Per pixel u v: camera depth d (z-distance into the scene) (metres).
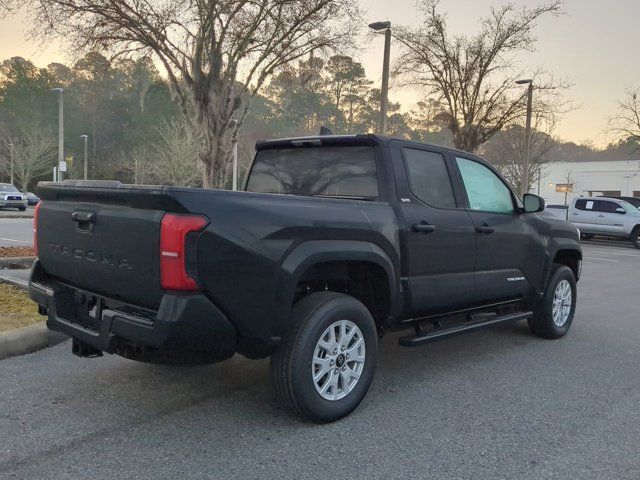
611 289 10.98
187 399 4.28
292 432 3.74
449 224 4.89
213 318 3.34
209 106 10.42
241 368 5.05
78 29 10.34
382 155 4.59
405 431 3.81
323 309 3.81
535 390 4.71
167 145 48.16
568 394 4.63
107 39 10.59
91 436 3.59
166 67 10.55
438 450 3.53
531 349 6.08
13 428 3.68
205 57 10.38
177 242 3.21
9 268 9.93
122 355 3.70
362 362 4.10
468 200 5.27
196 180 44.47
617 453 3.54
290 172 5.15
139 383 4.59
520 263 5.82
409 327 4.79
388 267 4.27
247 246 3.43
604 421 4.06
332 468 3.27
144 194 3.31
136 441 3.54
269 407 4.16
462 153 5.37
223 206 3.38
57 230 4.13
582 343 6.39
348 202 4.13
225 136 10.63
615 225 23.48
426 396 4.52
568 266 7.02
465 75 23.16
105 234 3.63
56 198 4.18
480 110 23.94
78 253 3.91
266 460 3.33
